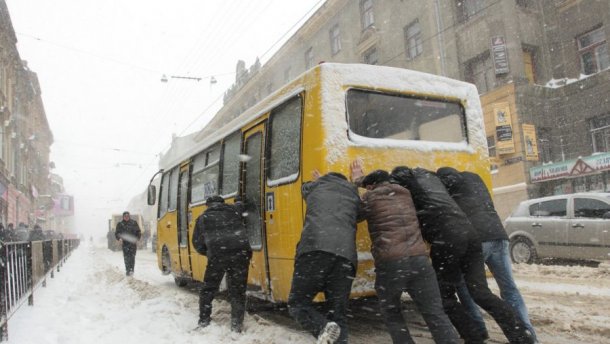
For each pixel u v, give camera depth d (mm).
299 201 5168
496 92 20422
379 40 26828
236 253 5672
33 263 8805
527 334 4184
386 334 5309
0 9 26203
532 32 21172
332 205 4242
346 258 4113
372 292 4887
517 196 19297
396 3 25703
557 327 5215
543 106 20375
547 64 21156
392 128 5449
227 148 7336
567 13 20938
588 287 7707
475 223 4457
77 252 33656
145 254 28062
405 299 6879
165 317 6383
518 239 11414
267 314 6820
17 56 31750
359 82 5262
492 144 20578
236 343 5047
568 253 10305
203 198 8211
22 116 37406
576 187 18266
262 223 5934
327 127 4953
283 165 5645
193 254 8648
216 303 7348
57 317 6586
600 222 9797
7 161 29578
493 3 20812
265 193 5918
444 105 5902
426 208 4316
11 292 6215
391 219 4086
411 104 5660
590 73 20141
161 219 11250
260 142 6262
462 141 5930
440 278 4434
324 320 4176
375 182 4336
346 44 29750
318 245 4098
